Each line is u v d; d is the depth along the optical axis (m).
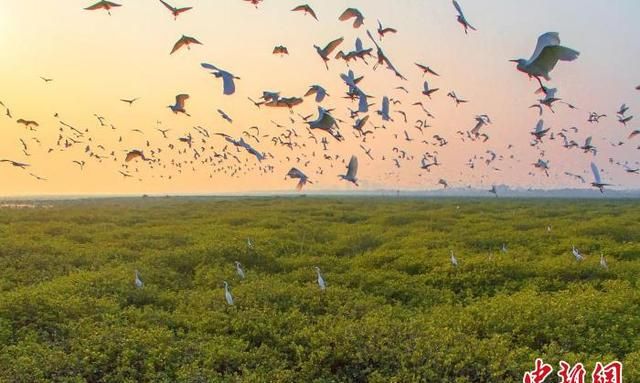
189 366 9.35
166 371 9.33
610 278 15.80
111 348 9.92
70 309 11.95
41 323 11.29
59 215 37.66
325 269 17.64
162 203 61.62
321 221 34.34
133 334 10.51
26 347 9.91
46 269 17.17
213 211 44.12
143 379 9.17
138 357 9.75
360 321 11.21
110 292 13.91
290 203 57.34
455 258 16.86
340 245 22.78
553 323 11.09
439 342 9.93
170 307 13.36
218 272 16.33
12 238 22.56
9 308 11.71
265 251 19.92
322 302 13.09
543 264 16.89
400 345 9.87
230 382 8.91
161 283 15.70
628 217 34.22
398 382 8.84
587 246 21.05
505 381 8.67
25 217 35.91
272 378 9.13
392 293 14.56
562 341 10.34
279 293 13.51
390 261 18.64
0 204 63.94
